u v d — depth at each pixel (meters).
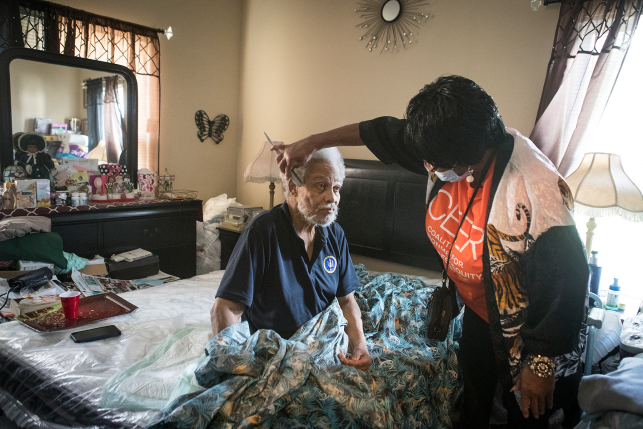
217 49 3.71
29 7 2.65
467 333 1.40
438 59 2.78
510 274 1.07
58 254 2.36
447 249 1.28
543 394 1.01
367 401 1.05
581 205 1.87
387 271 3.05
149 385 1.15
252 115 3.83
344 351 1.27
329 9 3.24
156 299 1.93
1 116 2.62
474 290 1.27
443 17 2.74
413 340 1.57
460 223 1.21
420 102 1.01
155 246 3.13
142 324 1.64
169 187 3.32
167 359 1.28
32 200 2.58
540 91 2.43
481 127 0.96
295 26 3.44
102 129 3.06
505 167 1.07
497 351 1.12
